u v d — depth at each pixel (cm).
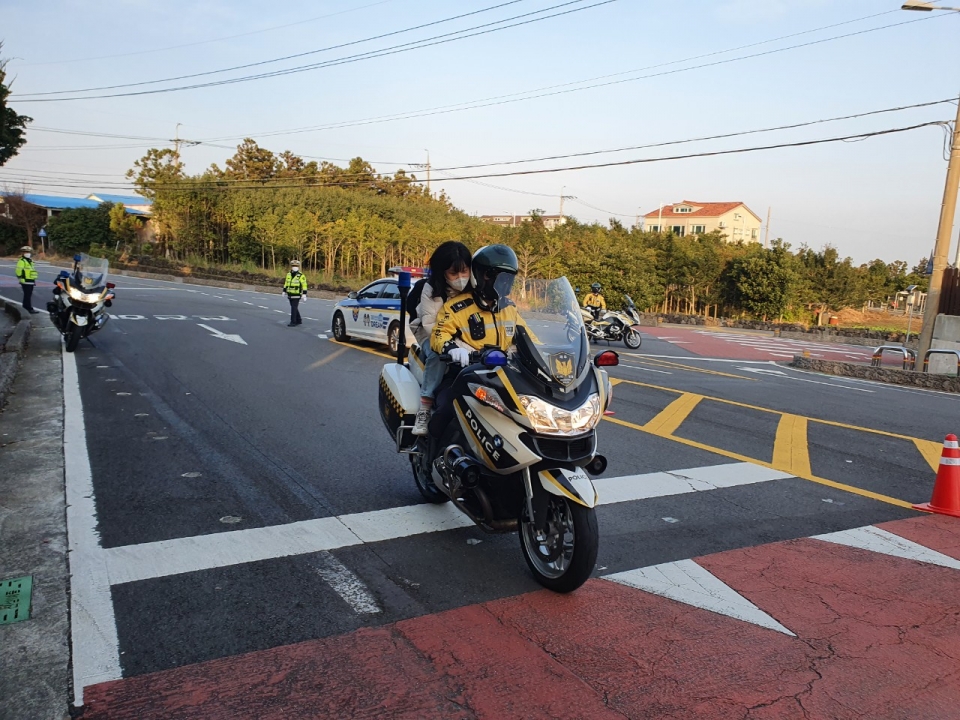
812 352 2717
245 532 510
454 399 471
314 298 3609
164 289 3172
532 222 5422
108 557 461
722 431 920
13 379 999
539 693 335
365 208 4525
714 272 4294
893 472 766
